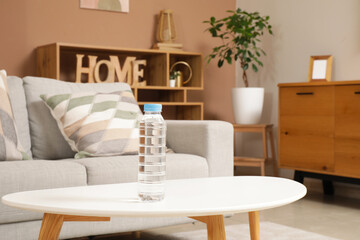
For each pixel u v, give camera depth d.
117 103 2.55
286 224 2.81
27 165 1.96
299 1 4.09
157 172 1.34
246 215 3.05
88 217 1.41
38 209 1.22
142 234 2.57
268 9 4.40
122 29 4.21
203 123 2.45
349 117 3.22
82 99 2.50
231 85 4.79
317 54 3.94
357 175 3.18
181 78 4.25
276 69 4.33
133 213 1.17
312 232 2.61
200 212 1.18
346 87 3.24
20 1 3.79
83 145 2.37
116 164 2.14
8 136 2.19
